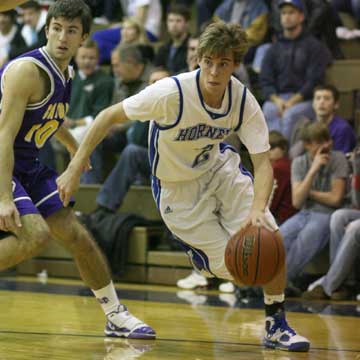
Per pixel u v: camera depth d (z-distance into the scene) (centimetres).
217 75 930
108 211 1997
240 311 1432
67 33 959
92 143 968
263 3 2256
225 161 1062
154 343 1039
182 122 977
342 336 1151
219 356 949
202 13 2381
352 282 1720
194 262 1075
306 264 1750
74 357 914
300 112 1970
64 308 1402
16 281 1917
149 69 2161
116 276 1952
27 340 1038
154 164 1044
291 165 1820
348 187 1777
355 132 2011
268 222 927
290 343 1001
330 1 2300
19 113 927
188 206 1048
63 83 984
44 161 2144
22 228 918
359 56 2247
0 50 2544
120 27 2484
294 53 2048
